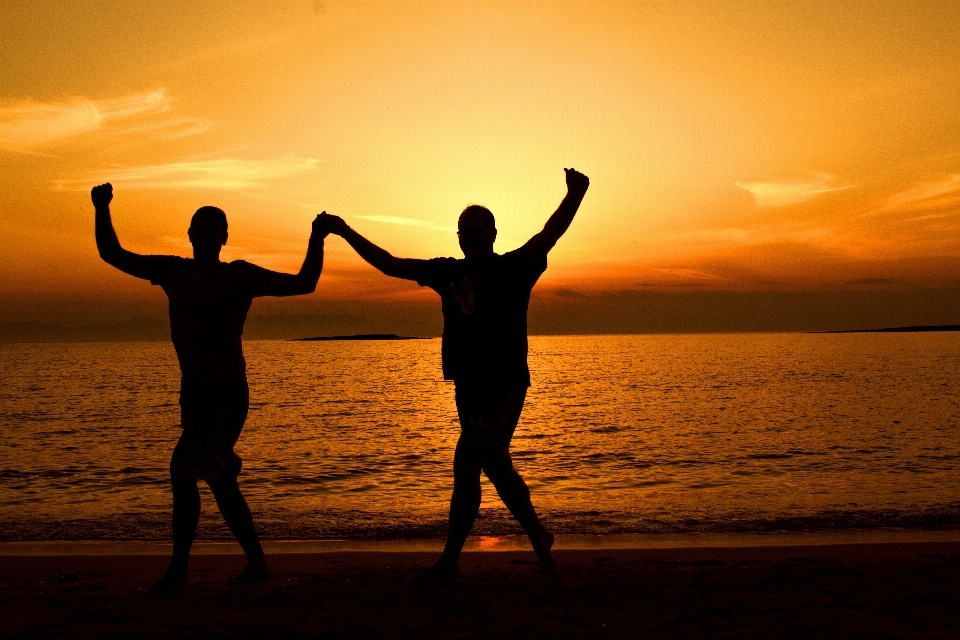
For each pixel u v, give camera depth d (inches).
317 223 152.9
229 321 145.8
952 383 1455.5
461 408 150.4
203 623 125.0
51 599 144.8
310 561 202.5
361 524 290.2
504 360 146.9
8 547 242.2
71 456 569.0
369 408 1087.0
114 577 176.7
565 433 717.9
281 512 328.5
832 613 132.6
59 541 257.1
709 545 240.2
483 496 344.2
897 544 227.6
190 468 145.0
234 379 147.0
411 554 214.8
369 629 120.1
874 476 434.3
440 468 501.7
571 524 287.3
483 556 212.2
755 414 893.2
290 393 1454.2
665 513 313.9
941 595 146.6
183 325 145.0
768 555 211.0
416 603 139.1
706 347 5310.0
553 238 148.0
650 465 501.0
